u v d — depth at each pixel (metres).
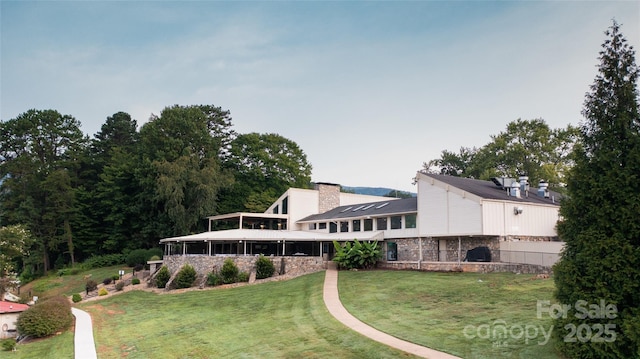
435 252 37.41
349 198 61.88
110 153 72.62
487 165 62.50
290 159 79.12
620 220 11.85
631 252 11.48
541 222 36.06
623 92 12.36
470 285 25.67
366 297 25.64
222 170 69.50
